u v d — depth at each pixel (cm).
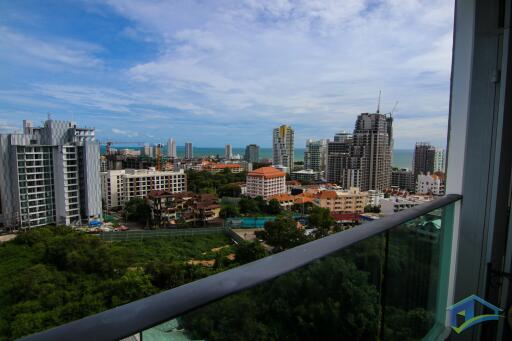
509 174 159
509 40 149
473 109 165
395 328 139
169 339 54
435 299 171
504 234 162
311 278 92
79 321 44
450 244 174
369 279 118
